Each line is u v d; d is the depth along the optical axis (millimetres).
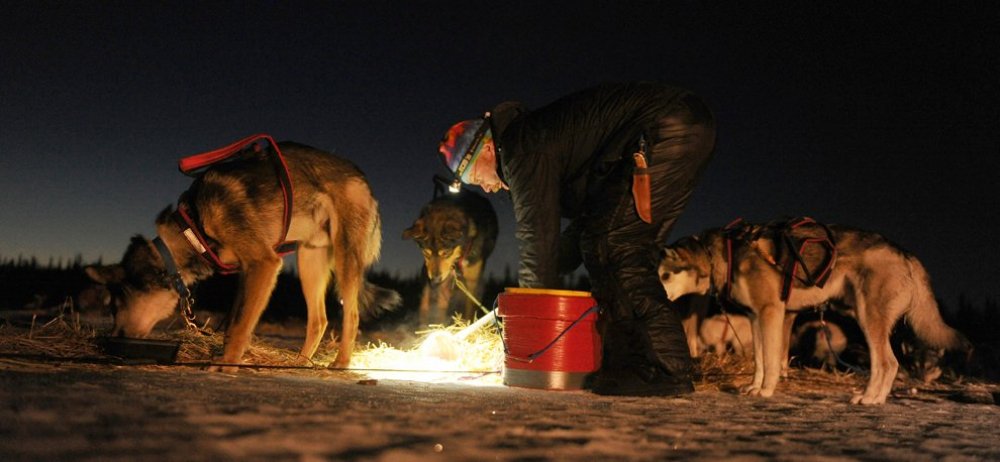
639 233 5516
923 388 7086
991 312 11336
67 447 2135
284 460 2174
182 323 9422
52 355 5117
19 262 14289
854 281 5820
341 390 4152
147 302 5984
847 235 5910
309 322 6430
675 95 5684
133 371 4504
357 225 6344
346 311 6254
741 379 6711
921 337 5984
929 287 5875
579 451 2654
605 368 5473
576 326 5516
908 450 3090
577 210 6039
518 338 5574
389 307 7082
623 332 5406
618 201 5465
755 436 3301
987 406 5461
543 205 5660
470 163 6266
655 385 5219
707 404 4719
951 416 4594
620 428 3289
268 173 5980
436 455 2395
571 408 4012
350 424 2830
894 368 5559
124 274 5953
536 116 5840
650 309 5391
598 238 5527
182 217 5855
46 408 2666
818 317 8484
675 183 5559
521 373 5516
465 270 9992
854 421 4098
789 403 5133
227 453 2211
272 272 5930
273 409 3057
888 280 5676
